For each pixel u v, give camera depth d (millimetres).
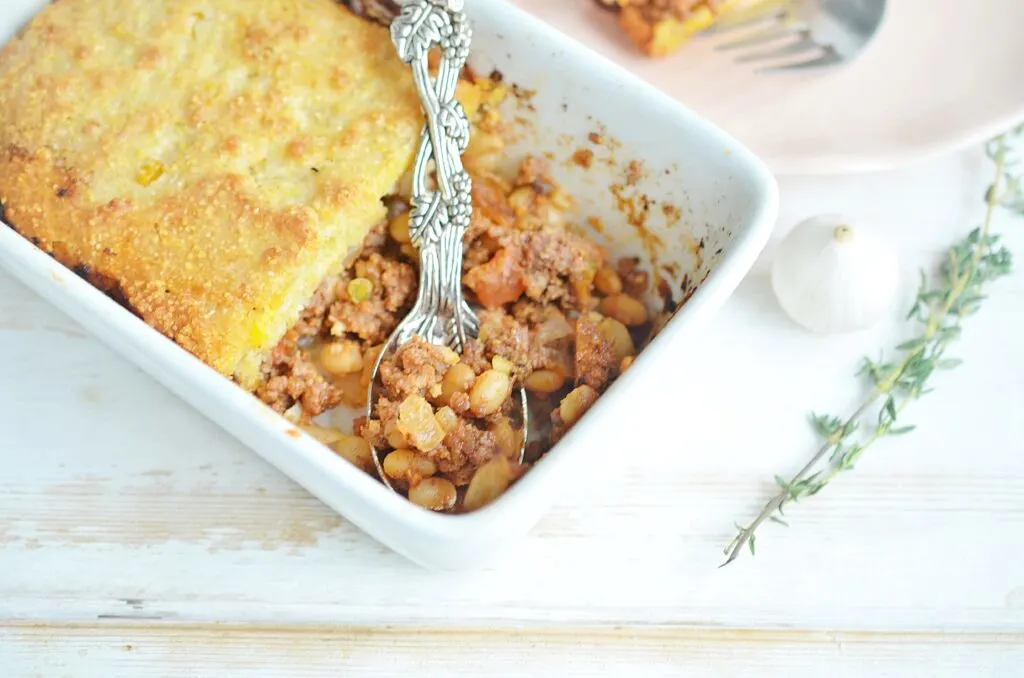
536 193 462
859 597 435
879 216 484
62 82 438
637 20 492
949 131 475
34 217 428
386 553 436
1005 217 486
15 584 431
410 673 429
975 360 466
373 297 443
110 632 432
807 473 448
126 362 460
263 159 434
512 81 443
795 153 475
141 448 447
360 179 430
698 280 440
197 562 434
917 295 469
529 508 381
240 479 444
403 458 421
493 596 432
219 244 421
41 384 456
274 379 434
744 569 436
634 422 422
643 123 428
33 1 451
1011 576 438
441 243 436
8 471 444
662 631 436
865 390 459
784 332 468
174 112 438
